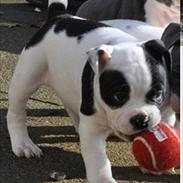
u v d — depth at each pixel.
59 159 3.38
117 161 3.34
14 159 3.36
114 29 3.05
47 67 3.30
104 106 2.65
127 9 3.84
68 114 3.73
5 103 4.09
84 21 3.18
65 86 3.16
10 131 3.49
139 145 2.75
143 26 3.45
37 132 3.70
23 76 3.32
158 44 2.65
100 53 2.59
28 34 5.80
